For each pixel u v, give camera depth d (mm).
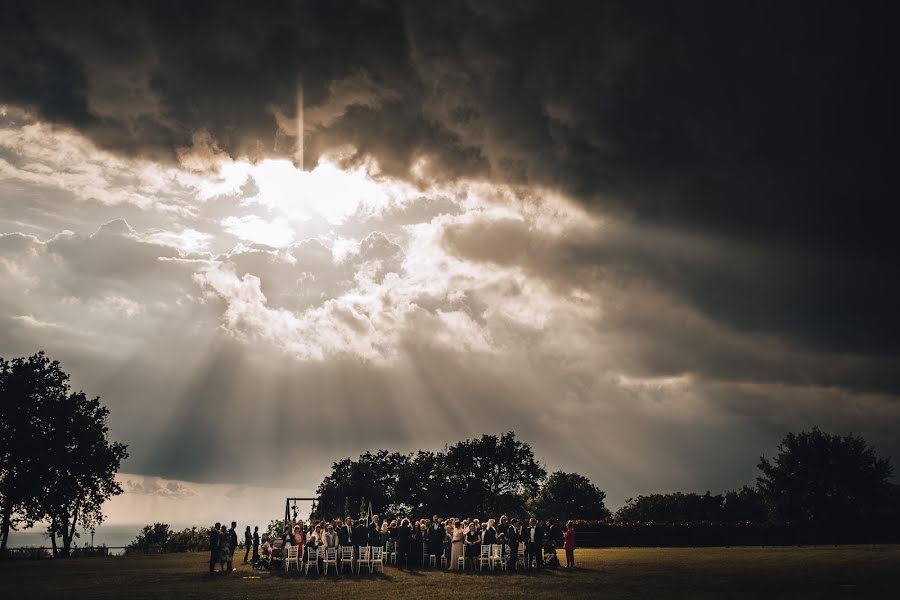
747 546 60750
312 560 34031
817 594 24203
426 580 30406
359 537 34719
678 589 26297
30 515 67438
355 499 93188
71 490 69188
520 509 103875
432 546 37531
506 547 34594
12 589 29797
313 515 86562
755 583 27781
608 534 63312
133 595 26516
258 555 43438
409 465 101562
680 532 63094
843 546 55656
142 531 74438
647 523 63781
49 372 71375
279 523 57125
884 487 90625
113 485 72375
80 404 72125
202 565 42250
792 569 33156
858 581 27844
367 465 100375
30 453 66812
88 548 65188
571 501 159750
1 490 66312
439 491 98375
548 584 28328
